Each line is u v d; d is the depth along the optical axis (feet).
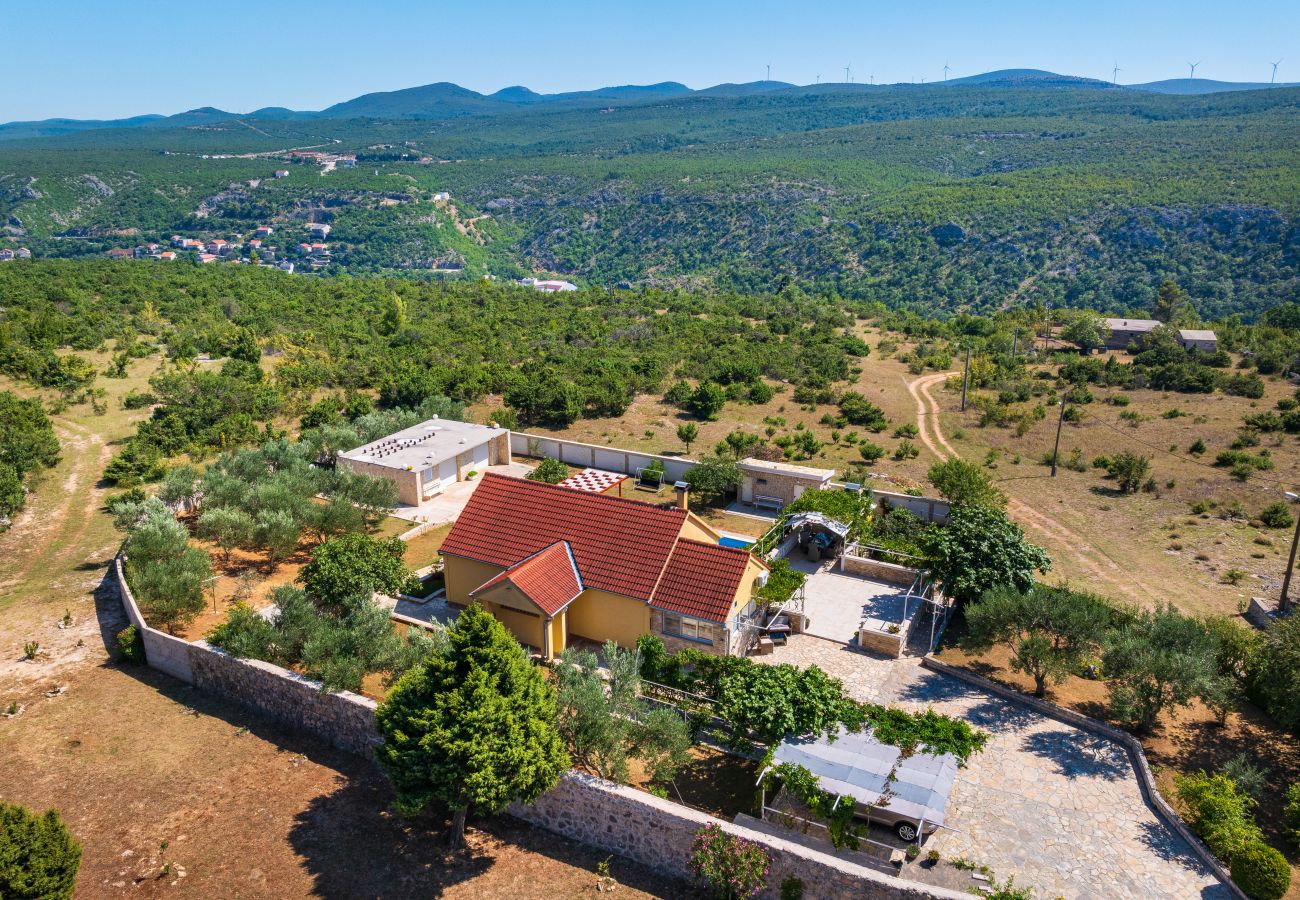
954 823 70.44
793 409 226.17
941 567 104.27
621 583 98.73
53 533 139.95
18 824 59.00
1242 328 328.29
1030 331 343.26
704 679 87.56
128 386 225.97
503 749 64.95
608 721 72.33
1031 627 90.17
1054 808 72.28
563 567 101.40
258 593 113.09
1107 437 204.13
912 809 64.80
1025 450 199.00
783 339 309.63
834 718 74.90
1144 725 82.69
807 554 125.80
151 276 367.45
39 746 83.30
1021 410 226.38
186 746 84.17
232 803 75.87
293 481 136.15
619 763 70.74
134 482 159.33
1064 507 162.40
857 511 131.13
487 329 301.63
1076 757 79.20
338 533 130.31
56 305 303.89
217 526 119.14
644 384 230.89
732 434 187.42
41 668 98.32
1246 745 80.53
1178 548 140.77
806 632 103.81
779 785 75.20
